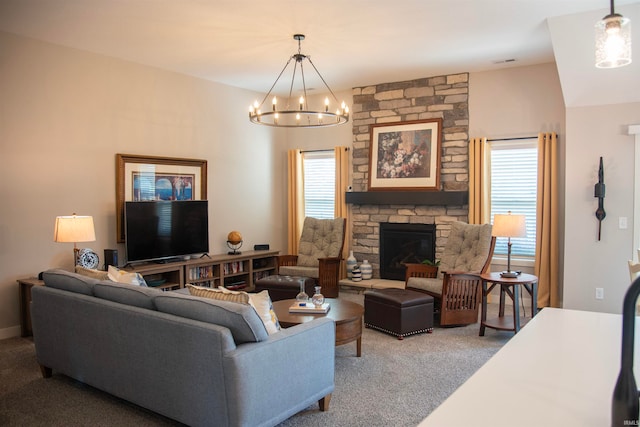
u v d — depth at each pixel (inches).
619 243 186.1
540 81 226.1
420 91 255.8
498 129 236.7
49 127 189.8
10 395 129.3
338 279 243.6
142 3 152.0
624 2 151.6
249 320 97.9
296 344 106.8
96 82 205.5
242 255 255.8
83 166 201.0
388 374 142.6
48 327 137.1
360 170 277.3
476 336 182.1
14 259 180.9
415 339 178.2
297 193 297.1
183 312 105.6
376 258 273.4
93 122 204.4
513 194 237.1
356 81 262.7
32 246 185.5
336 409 119.4
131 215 208.7
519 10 159.6
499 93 236.2
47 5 152.7
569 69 178.9
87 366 126.3
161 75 231.6
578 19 162.2
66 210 195.5
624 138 183.9
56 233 170.9
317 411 118.4
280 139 302.7
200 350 98.1
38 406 122.3
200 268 236.7
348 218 282.2
